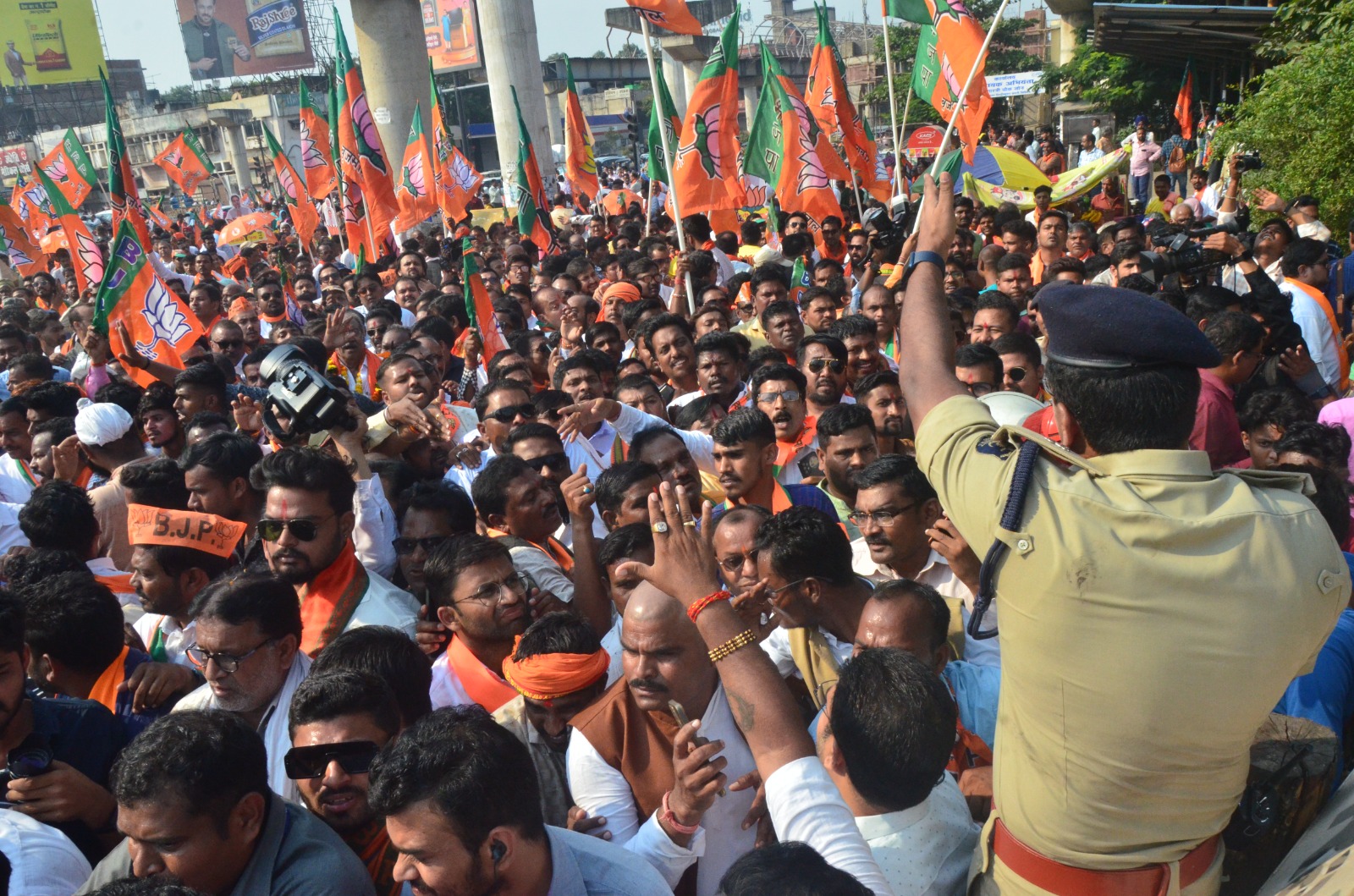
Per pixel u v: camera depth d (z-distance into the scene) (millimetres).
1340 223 8844
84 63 66812
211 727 2158
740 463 4254
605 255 12406
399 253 14734
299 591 3631
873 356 5809
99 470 5348
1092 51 28422
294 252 17531
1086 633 1508
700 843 2361
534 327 9766
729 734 2631
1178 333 1509
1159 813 1581
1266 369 5258
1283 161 9484
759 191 11031
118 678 3209
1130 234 9062
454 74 55750
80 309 8844
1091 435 1580
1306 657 1537
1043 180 13789
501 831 1877
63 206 9766
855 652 2654
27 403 5918
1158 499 1508
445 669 3299
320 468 3504
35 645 3078
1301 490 1602
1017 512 1550
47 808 2504
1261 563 1476
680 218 8070
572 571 4191
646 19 7898
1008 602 1599
